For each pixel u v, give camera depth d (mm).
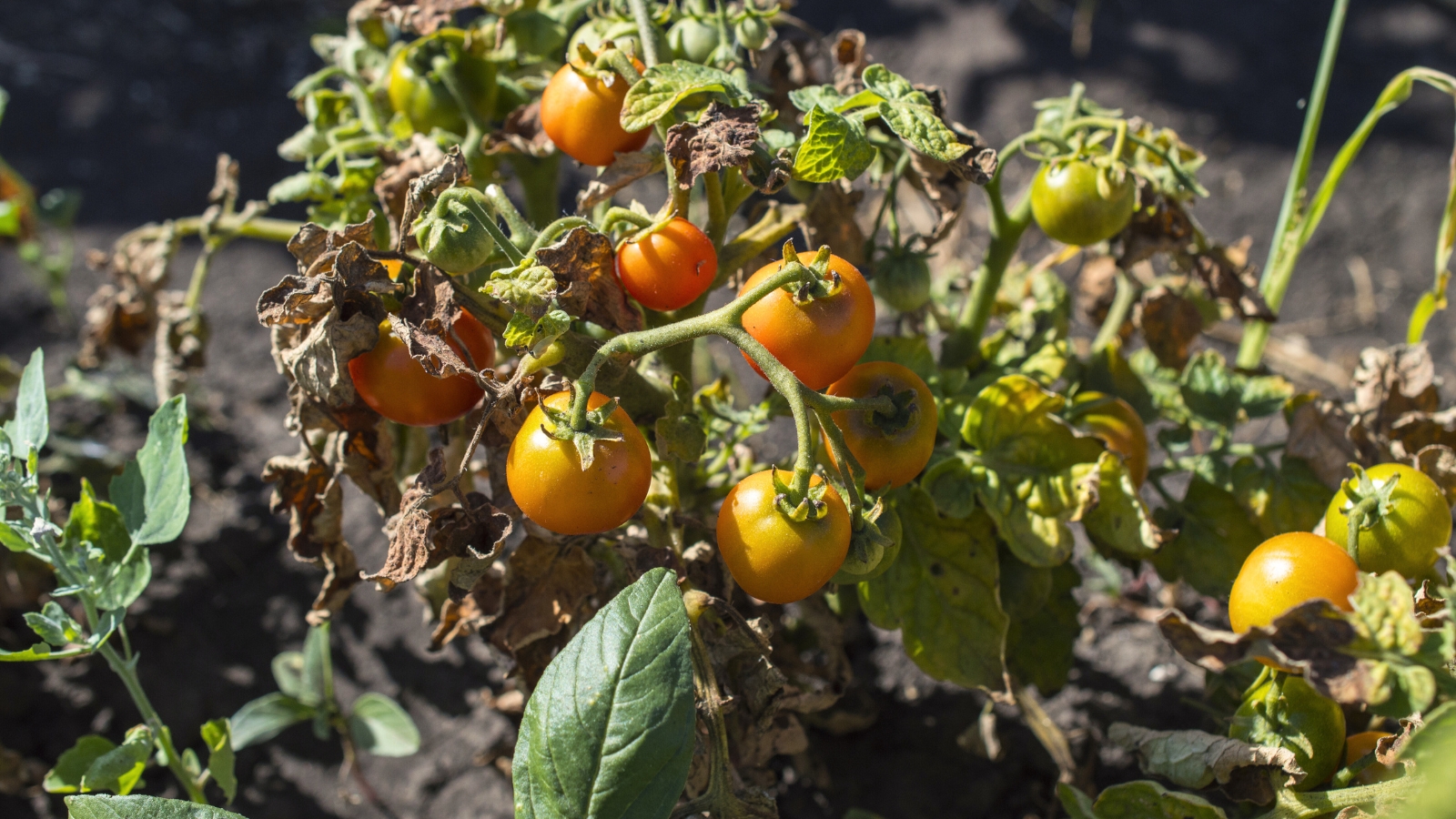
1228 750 810
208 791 1020
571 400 763
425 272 775
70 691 1053
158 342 1039
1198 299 1034
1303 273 1458
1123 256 918
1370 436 895
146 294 1070
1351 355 1354
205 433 1282
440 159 887
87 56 1796
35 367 845
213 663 1073
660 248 785
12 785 1019
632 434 766
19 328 1391
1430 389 905
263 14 1896
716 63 875
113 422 1286
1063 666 943
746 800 809
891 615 870
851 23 1818
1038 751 1006
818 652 1007
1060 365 930
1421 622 773
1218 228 1480
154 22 1877
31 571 1078
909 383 806
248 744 1041
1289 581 776
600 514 759
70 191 1556
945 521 875
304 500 854
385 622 1095
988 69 1712
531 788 757
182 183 1575
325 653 1013
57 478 1185
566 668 757
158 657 1071
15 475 830
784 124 938
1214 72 1698
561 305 791
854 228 901
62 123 1671
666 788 752
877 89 800
